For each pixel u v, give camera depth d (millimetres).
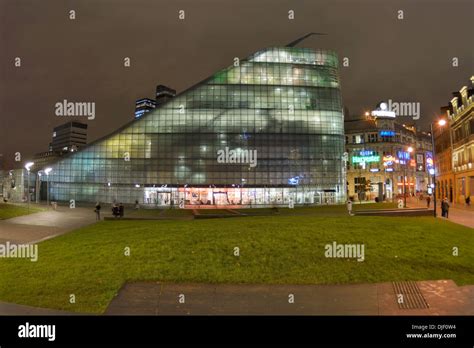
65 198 93062
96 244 17016
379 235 17141
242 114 92312
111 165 92062
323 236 16578
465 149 68125
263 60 94562
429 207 53625
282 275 12000
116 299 10445
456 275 12469
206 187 89938
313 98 94812
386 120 120500
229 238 16250
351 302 10234
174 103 92438
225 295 10648
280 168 91438
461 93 69750
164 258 13711
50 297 10688
